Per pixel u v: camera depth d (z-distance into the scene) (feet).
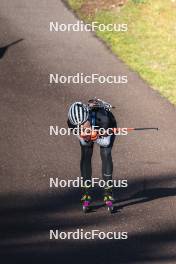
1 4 227.81
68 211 110.22
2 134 141.08
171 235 102.83
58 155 131.75
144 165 128.16
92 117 105.50
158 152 134.21
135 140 139.33
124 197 115.85
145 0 214.69
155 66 179.63
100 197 115.65
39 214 108.78
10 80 173.17
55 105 157.48
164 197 115.75
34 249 97.35
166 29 199.82
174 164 128.98
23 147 135.03
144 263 93.86
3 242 99.04
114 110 154.71
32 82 171.83
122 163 128.47
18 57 187.83
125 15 209.26
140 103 159.53
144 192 117.60
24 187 118.11
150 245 99.71
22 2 230.27
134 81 172.35
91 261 94.38
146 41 193.57
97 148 137.18
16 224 105.09
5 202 112.57
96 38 199.82
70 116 103.76
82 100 160.66
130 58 185.47
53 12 220.02
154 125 147.54
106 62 184.24
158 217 108.68
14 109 154.81
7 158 129.80
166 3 213.46
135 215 109.19
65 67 181.37
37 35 203.41
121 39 196.34
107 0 219.61
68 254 96.12
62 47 194.70
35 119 149.28
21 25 210.38
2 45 195.62
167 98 162.81
